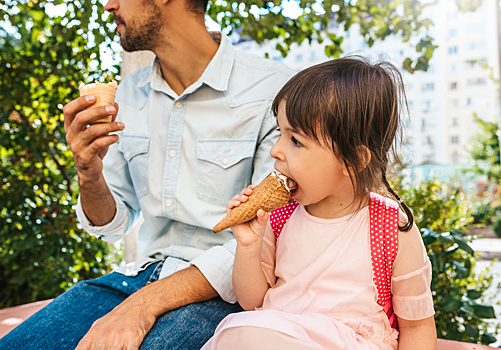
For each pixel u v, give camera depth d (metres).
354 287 1.19
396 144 1.27
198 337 1.22
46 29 3.52
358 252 1.19
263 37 3.04
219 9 2.87
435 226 2.78
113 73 3.11
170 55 1.68
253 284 1.28
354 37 24.44
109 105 1.46
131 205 1.91
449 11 35.50
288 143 1.17
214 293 1.36
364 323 1.15
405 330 1.21
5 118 3.46
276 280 1.38
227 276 1.36
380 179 1.19
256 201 1.16
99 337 1.14
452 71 36.09
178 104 1.69
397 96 1.23
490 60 34.72
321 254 1.23
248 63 1.75
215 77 1.66
